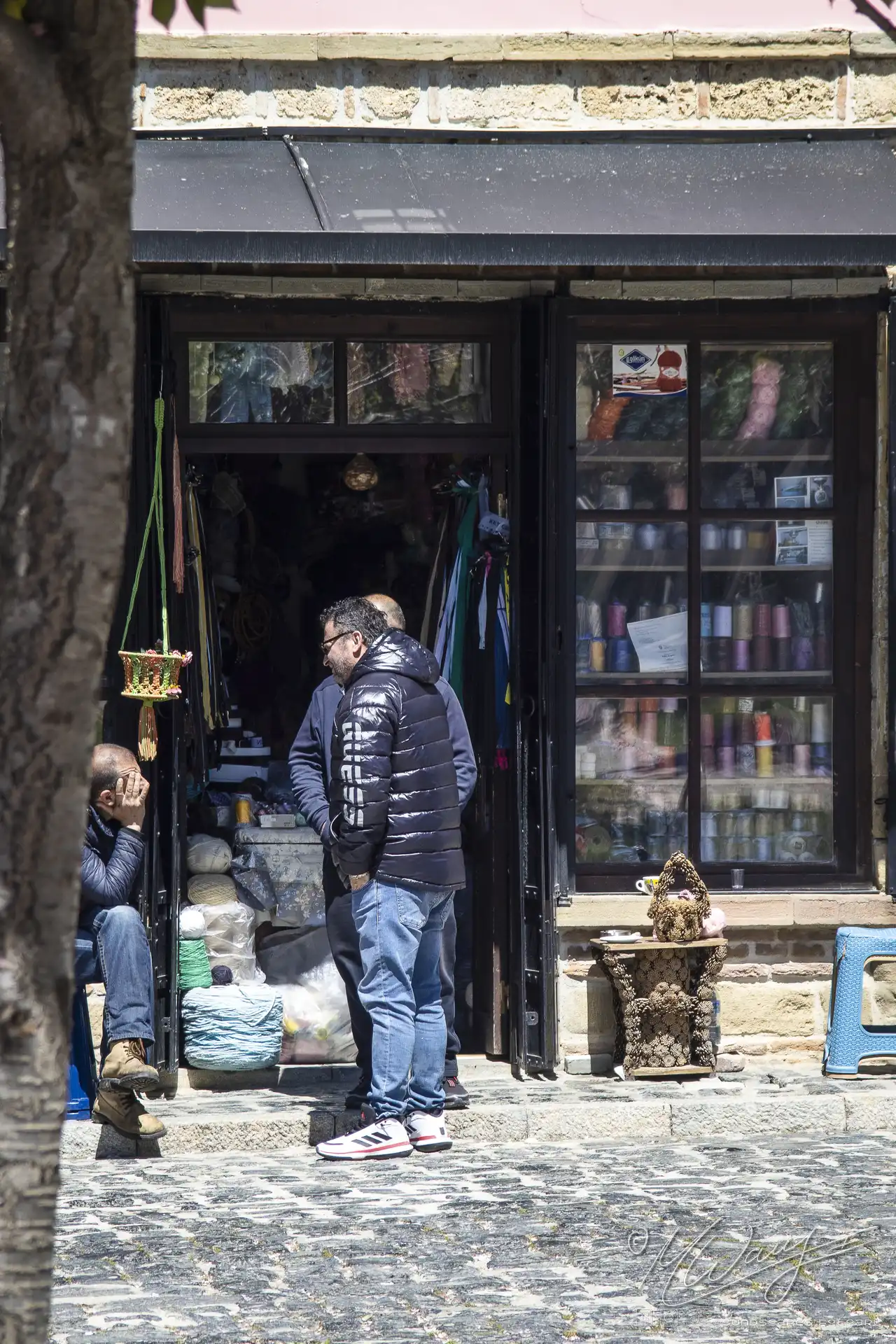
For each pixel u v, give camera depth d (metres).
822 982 20.80
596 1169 16.86
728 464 21.09
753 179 20.05
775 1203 15.36
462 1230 14.53
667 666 21.08
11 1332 5.90
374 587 24.08
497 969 20.89
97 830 17.70
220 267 19.91
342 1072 20.39
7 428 5.93
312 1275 13.30
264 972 21.02
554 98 20.97
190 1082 19.91
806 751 21.20
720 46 20.94
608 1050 20.50
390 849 17.19
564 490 20.64
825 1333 11.88
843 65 21.25
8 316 6.04
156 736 19.16
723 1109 18.67
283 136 20.69
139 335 19.66
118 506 5.94
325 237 17.59
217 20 20.45
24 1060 5.91
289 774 22.36
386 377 20.72
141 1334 11.93
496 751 20.75
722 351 21.05
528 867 20.08
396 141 20.86
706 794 21.11
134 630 19.52
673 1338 11.80
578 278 20.31
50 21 5.99
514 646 20.22
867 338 20.81
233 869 21.25
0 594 5.86
